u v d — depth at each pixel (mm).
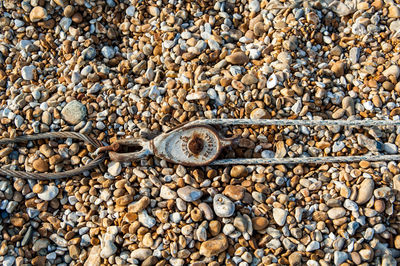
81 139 1575
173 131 1543
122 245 1500
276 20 1736
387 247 1504
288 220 1502
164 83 1658
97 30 1728
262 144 1588
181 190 1515
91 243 1521
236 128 1605
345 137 1605
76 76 1641
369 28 1730
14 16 1710
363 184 1521
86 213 1534
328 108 1636
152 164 1575
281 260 1478
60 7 1719
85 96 1617
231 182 1546
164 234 1490
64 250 1514
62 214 1544
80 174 1567
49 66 1688
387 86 1648
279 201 1524
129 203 1519
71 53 1699
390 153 1596
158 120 1605
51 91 1631
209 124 1571
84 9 1737
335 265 1473
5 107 1608
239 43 1723
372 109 1629
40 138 1570
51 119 1587
